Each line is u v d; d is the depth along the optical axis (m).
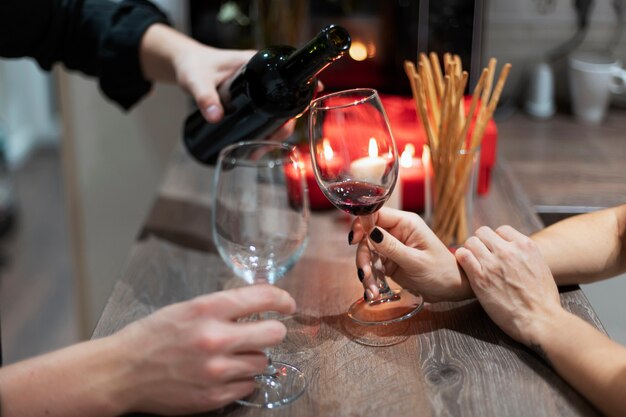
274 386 0.80
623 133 1.54
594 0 1.62
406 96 1.45
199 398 0.74
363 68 1.47
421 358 0.83
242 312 0.76
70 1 1.18
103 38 1.16
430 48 1.41
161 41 1.13
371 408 0.76
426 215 1.08
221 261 1.05
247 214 0.90
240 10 1.45
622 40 1.64
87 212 1.81
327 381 0.80
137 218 1.82
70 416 0.74
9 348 2.23
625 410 0.72
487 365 0.81
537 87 1.62
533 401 0.76
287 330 0.89
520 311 0.83
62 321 2.37
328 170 0.85
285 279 1.00
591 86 1.55
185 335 0.74
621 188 1.29
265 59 0.94
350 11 1.42
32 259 2.74
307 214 0.91
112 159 1.77
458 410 0.75
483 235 0.88
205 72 1.05
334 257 1.05
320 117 0.84
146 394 0.75
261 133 1.03
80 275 1.87
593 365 0.76
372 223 0.88
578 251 0.93
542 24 1.64
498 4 1.63
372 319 0.89
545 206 1.24
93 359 0.75
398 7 1.41
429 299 0.91
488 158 1.18
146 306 0.95
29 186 3.29
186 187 1.28
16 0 1.15
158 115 1.73
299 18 1.35
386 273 0.93
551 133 1.55
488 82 1.02
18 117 3.53
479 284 0.86
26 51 1.20
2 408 0.73
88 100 1.72
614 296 1.32
